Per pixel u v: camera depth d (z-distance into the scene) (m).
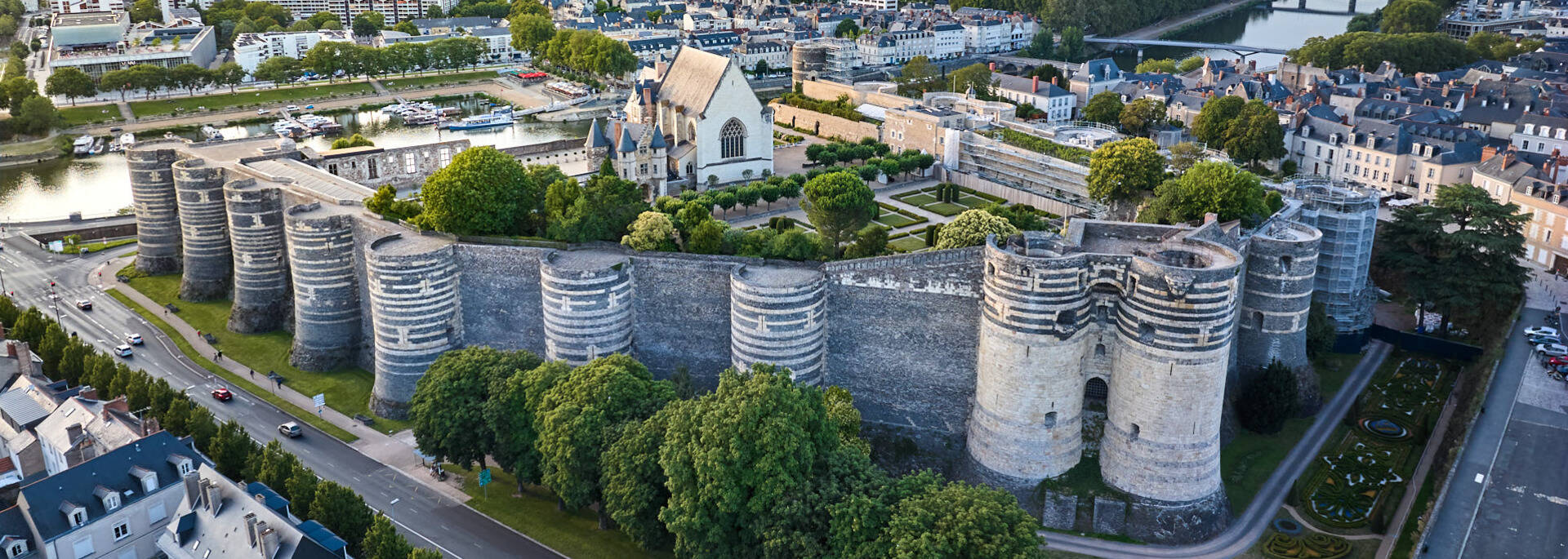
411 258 170.75
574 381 143.62
